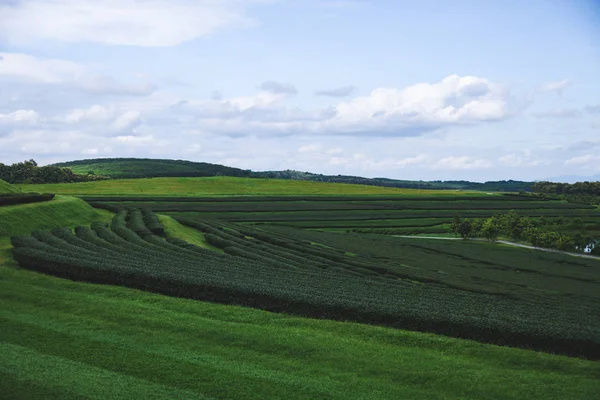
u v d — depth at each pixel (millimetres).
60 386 16375
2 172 158375
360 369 19297
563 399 17391
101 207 89312
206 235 69500
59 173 169625
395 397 17219
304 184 176875
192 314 25734
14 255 36719
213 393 16766
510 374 19438
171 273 31594
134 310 25031
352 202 140375
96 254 39438
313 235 90125
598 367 20203
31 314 23719
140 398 16000
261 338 21672
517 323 23781
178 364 18750
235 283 29375
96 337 21094
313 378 18359
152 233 62312
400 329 24703
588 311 37938
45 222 59906
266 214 114375
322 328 24203
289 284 32188
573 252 104438
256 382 17594
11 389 15977
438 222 123875
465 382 18453
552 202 162125
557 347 22297
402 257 73250
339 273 48844
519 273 70312
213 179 174750
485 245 102688
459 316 24516
